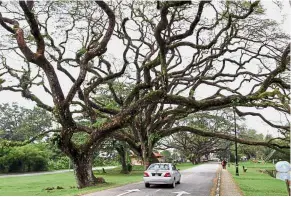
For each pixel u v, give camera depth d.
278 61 29.41
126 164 53.75
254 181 31.92
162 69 23.52
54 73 22.75
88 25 27.62
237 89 33.62
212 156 172.75
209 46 26.23
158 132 37.28
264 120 34.22
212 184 25.58
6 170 69.44
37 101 28.19
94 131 24.19
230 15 24.81
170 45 25.62
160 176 22.33
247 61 32.62
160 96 23.36
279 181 34.72
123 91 38.75
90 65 30.47
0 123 114.00
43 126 85.62
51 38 27.89
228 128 66.56
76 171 24.95
